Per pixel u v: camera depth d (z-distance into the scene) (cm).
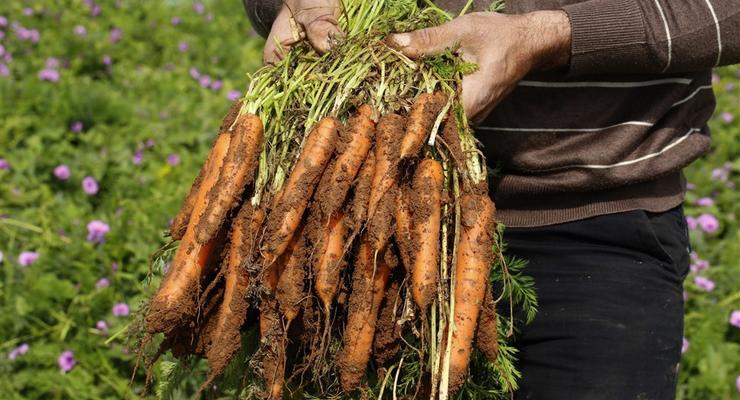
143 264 267
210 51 519
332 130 177
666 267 196
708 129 199
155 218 288
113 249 271
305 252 178
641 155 192
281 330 179
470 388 188
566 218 195
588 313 193
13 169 334
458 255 176
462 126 178
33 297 256
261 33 210
